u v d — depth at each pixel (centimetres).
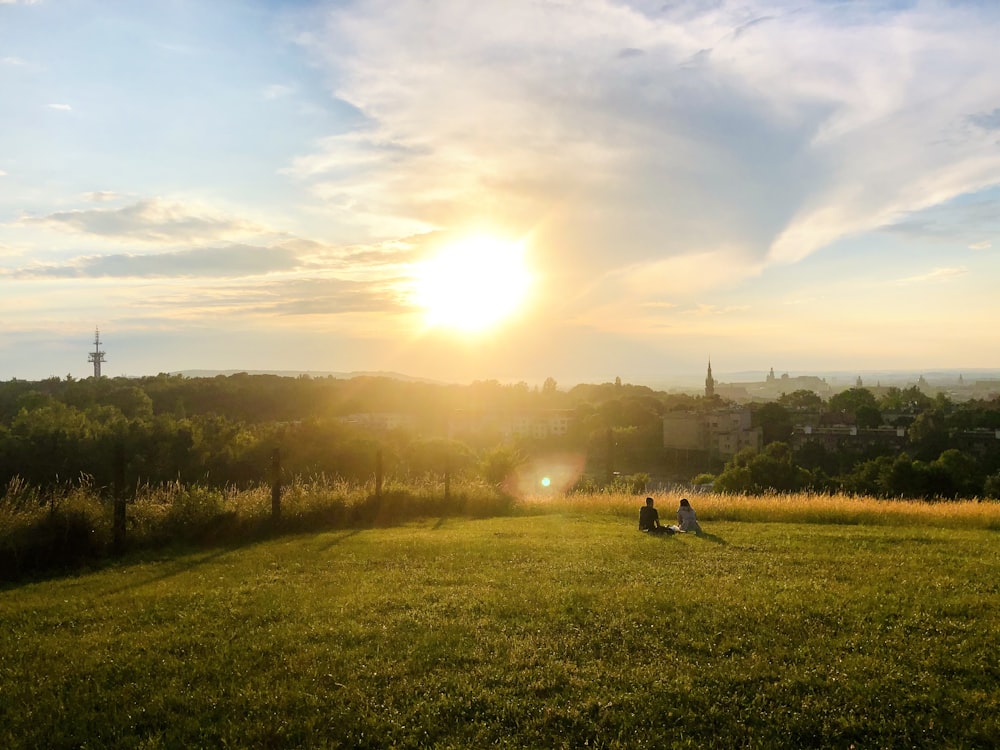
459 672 668
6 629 880
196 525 1692
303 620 852
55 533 1409
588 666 678
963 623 791
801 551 1355
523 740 548
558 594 948
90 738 563
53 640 812
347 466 4347
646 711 584
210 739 557
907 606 863
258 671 686
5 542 1317
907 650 705
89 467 3697
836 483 5684
